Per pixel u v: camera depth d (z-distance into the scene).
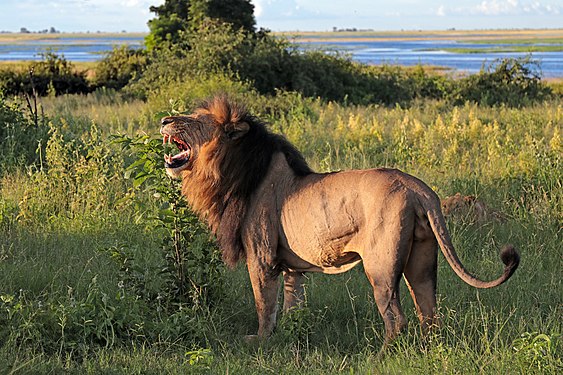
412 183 8.24
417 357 7.89
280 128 23.44
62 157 15.09
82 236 12.67
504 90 39.50
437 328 8.56
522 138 21.41
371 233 8.20
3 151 17.45
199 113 9.38
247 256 9.35
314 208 8.66
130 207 13.80
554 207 13.22
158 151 9.76
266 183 9.12
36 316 8.97
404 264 8.22
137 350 8.66
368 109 32.03
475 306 9.55
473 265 11.44
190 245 10.30
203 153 9.21
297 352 8.63
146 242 12.45
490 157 17.19
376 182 8.27
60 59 48.38
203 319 9.42
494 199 14.42
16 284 10.53
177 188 9.87
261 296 9.30
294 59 39.91
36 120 19.00
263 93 37.94
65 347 8.53
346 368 8.21
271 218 9.09
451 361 7.75
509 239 12.49
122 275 10.48
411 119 27.58
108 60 49.97
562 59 130.38
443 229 8.03
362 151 19.36
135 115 28.56
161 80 37.09
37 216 13.63
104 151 17.16
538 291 10.41
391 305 8.22
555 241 12.33
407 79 43.00
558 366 7.45
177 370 8.02
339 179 8.60
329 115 28.61
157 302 9.82
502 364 7.64
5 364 7.74
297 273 9.54
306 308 9.18
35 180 14.79
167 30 52.38
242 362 8.41
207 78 35.25
